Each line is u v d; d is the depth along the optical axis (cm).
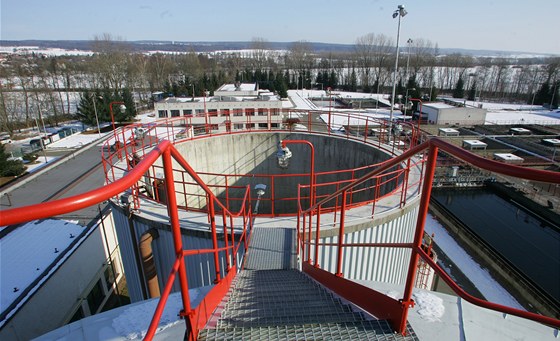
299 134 1708
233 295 453
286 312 374
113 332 404
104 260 1717
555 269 1995
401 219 862
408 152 293
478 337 378
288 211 1820
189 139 1582
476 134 4509
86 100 4862
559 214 2467
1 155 2975
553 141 3931
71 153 3306
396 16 2186
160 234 804
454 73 10638
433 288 1688
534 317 197
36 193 2338
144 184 1095
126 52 9462
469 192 3147
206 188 378
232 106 4044
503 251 2173
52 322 1285
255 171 1766
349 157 1580
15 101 5438
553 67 8825
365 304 365
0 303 1180
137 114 5956
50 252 1495
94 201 158
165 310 434
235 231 745
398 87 7288
